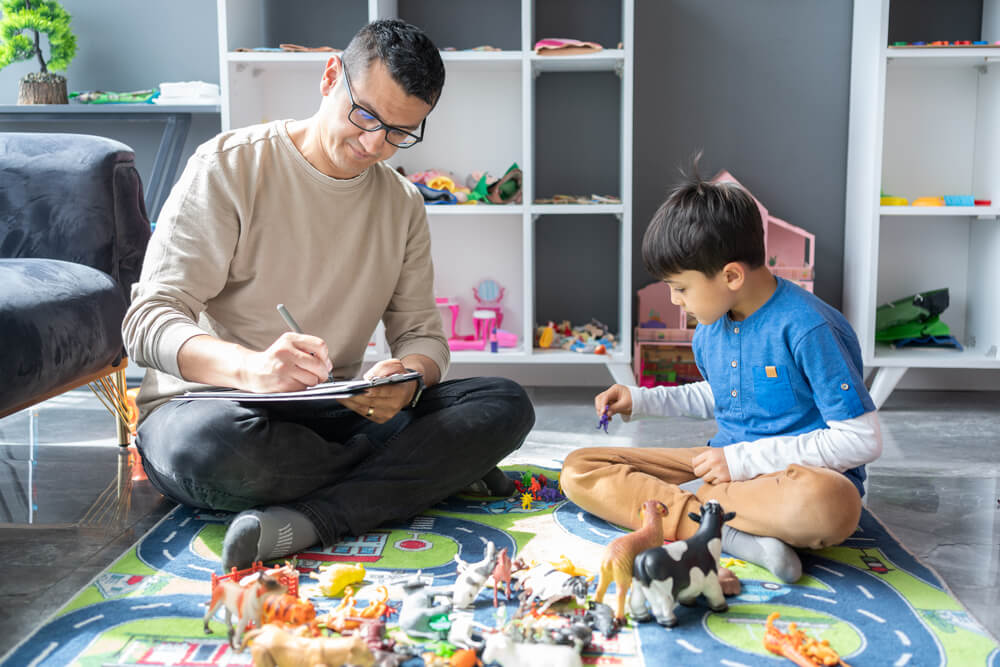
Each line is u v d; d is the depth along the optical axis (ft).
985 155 8.18
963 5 8.27
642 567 3.37
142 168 8.98
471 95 8.70
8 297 4.56
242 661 3.10
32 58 8.93
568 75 8.57
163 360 4.14
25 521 4.79
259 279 4.65
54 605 3.70
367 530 4.41
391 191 5.05
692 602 3.58
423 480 4.46
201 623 3.40
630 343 7.98
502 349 8.27
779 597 3.70
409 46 4.07
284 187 4.67
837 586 3.82
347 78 4.15
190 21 8.80
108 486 5.44
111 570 3.97
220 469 4.20
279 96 8.70
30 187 5.75
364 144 4.29
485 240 8.86
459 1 8.54
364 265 4.88
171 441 4.31
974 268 8.43
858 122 8.18
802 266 8.56
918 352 8.07
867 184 7.91
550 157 8.68
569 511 4.84
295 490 4.33
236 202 4.53
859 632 3.37
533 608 3.47
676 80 8.57
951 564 4.19
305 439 4.34
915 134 8.46
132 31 8.83
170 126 8.22
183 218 4.47
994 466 5.93
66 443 6.52
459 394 4.72
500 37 8.57
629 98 7.75
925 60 7.88
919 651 3.21
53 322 4.78
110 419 7.29
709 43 8.52
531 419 4.83
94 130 8.93
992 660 3.14
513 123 8.72
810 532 3.86
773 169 8.61
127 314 4.34
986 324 8.19
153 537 4.41
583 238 8.81
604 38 8.51
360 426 4.96
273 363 3.84
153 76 8.87
